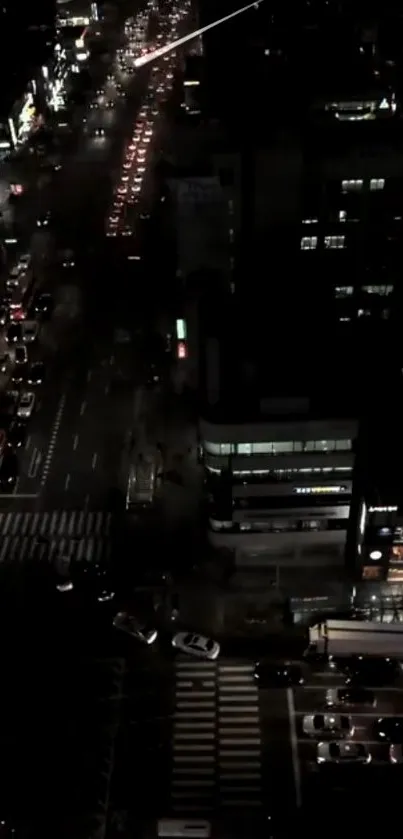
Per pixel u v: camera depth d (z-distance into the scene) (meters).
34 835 75.62
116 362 139.62
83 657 92.50
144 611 97.31
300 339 102.31
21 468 119.00
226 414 89.50
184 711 86.75
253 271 117.31
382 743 83.00
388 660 90.31
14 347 144.12
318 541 99.62
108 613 97.38
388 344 102.25
